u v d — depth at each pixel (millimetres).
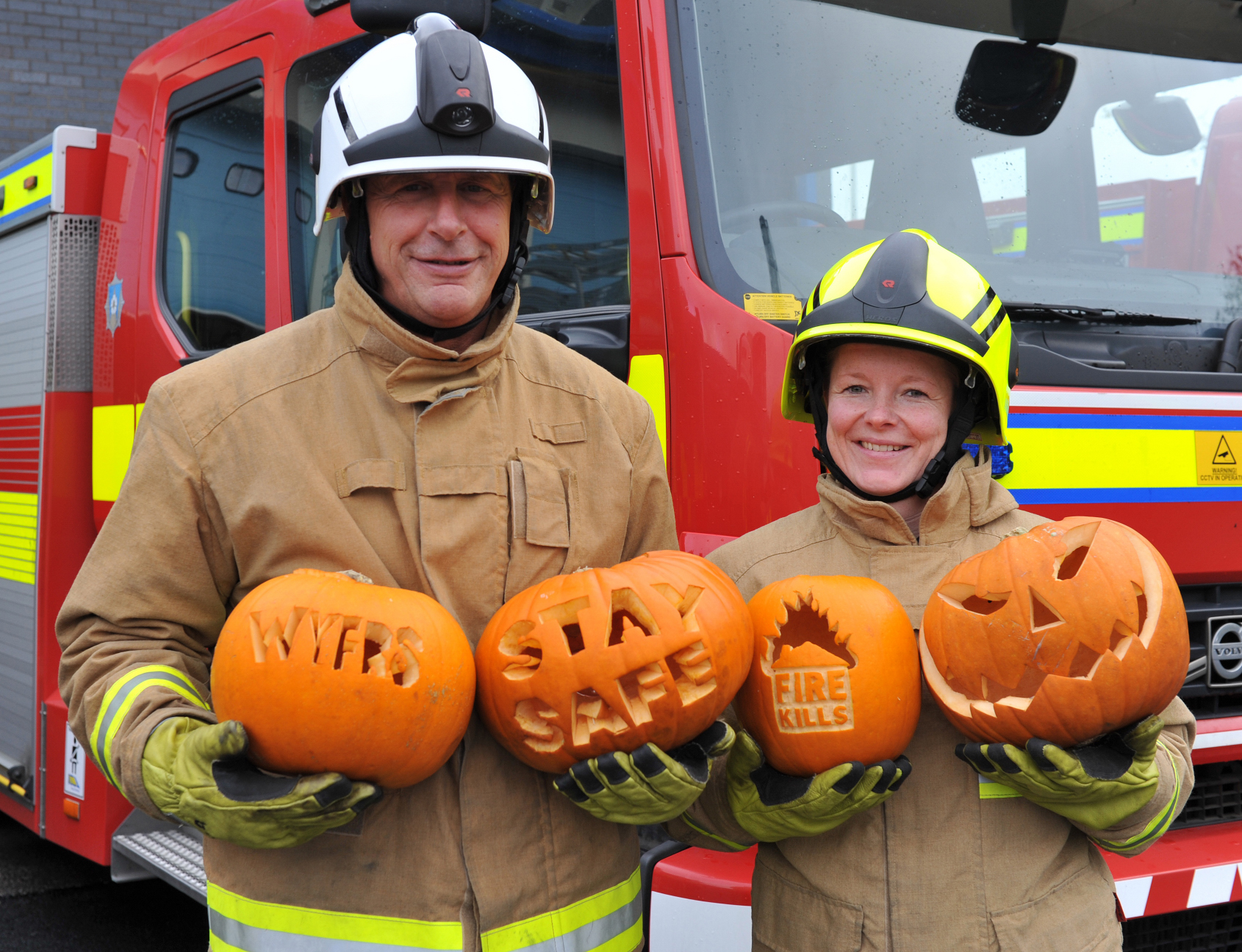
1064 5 3213
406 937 1710
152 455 1811
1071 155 3184
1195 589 2859
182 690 1751
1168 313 3080
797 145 2848
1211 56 3408
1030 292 3000
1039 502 2625
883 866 1885
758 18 2881
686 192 2676
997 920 1837
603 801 1638
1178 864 2635
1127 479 2734
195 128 3982
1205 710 2861
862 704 1793
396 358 1830
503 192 1850
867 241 2912
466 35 1780
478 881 1735
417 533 1812
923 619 1909
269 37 3611
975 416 2094
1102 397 2709
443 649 1652
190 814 1573
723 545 2289
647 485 2041
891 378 1988
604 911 1868
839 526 2084
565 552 1896
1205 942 2803
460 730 1688
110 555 1816
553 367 1996
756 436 2510
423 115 1726
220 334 3785
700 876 2352
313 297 3430
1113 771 1710
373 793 1579
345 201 1917
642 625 1738
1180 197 3307
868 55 2990
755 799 1869
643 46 2750
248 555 1815
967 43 3115
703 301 2600
